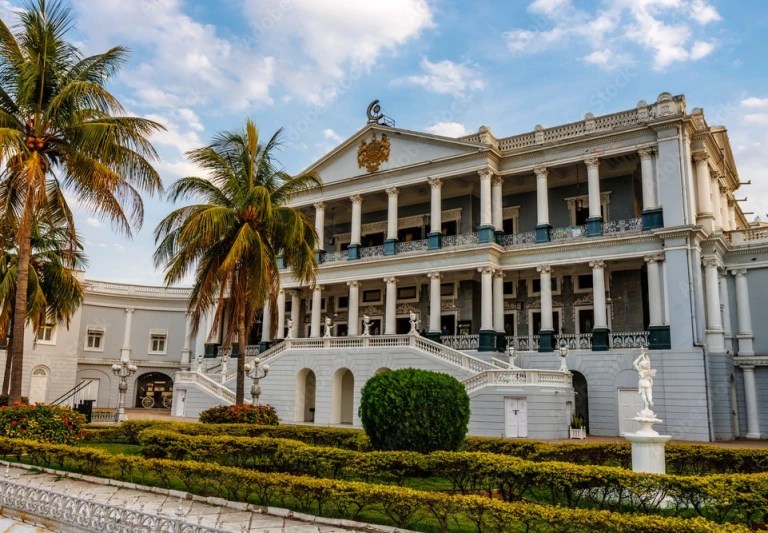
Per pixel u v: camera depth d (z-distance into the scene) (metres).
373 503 9.77
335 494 9.55
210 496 11.16
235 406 21.48
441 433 13.19
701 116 29.47
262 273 21.11
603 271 28.97
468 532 9.09
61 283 26.72
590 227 29.48
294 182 23.62
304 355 31.92
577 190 33.16
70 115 17.67
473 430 24.52
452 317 35.12
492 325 31.34
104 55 18.56
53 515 9.09
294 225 22.03
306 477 10.23
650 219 27.75
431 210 33.94
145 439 14.57
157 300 48.03
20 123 17.39
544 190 31.05
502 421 23.98
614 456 13.40
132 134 17.95
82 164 17.41
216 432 17.92
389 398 13.38
